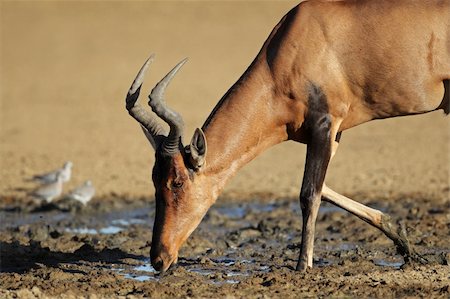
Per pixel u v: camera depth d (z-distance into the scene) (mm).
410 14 38062
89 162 74500
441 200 57281
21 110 103062
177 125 35406
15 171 70875
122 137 86625
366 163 71938
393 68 37844
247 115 37500
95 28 155375
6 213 56562
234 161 37469
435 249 43281
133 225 52094
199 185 36500
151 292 34812
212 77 118875
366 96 38375
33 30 155250
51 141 84812
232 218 53281
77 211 56531
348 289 34938
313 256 42062
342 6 38406
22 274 39031
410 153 76250
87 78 122938
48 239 47281
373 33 37812
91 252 43438
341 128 39094
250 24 153750
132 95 36281
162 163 36188
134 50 139875
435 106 39000
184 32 150125
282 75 37594
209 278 37906
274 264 40781
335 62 37750
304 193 37656
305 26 37938
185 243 45094
